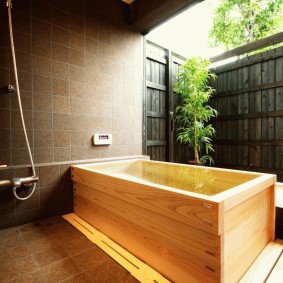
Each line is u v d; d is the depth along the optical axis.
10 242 1.40
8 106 1.65
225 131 3.47
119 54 2.43
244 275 1.00
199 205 0.85
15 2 1.69
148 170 2.23
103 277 1.04
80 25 2.08
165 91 3.28
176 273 0.98
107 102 2.32
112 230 1.41
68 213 1.94
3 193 1.61
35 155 1.79
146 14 2.31
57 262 1.17
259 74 3.02
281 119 2.83
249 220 1.07
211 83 3.59
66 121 1.99
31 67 1.77
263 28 4.78
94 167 1.96
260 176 1.30
